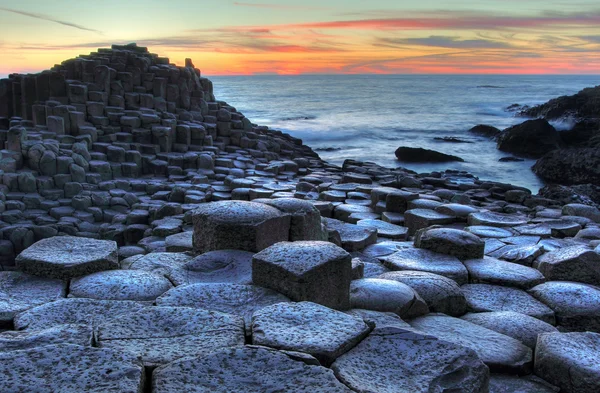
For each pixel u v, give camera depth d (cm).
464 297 553
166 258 614
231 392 287
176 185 1600
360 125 5212
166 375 298
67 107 1852
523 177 2622
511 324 493
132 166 1722
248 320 408
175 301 445
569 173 2423
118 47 2255
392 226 1001
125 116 1942
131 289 487
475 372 341
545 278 638
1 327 429
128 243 1287
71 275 514
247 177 1712
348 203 1273
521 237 892
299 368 310
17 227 1292
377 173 1830
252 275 485
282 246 498
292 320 386
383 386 319
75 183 1509
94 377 282
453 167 2905
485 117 6281
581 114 4281
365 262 702
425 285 545
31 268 516
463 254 693
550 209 1323
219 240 582
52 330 362
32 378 279
